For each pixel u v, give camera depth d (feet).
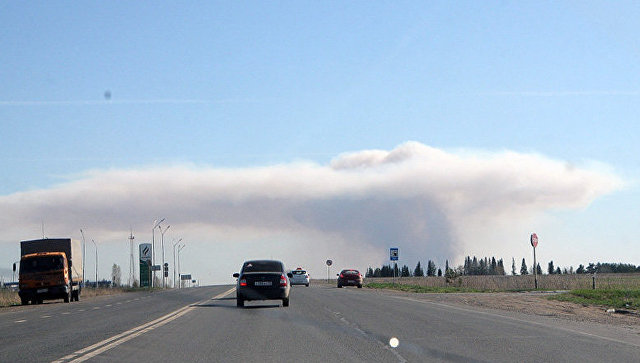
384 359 43.29
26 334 65.16
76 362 43.65
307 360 43.21
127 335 60.54
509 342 51.90
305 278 240.94
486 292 159.22
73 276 149.48
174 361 43.65
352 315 81.10
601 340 53.06
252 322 73.05
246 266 102.27
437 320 72.84
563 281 204.85
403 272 605.31
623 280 203.41
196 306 106.93
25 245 147.33
